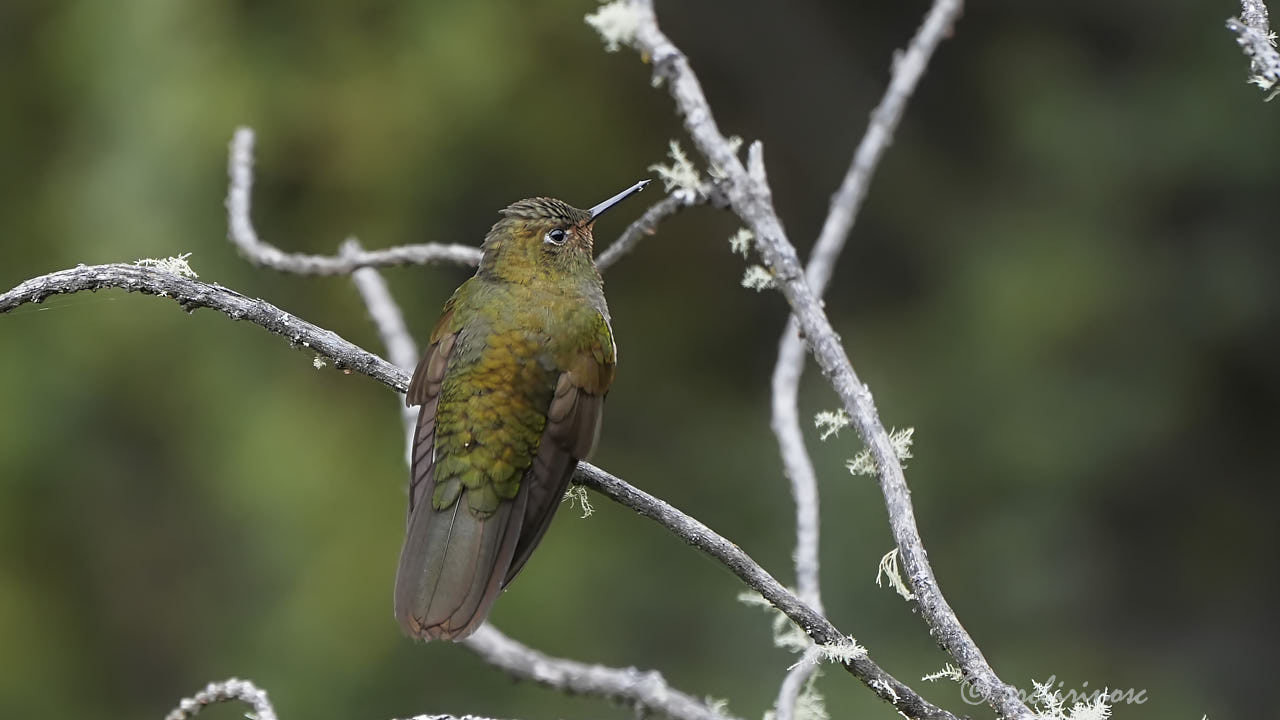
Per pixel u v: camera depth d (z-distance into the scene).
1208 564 14.40
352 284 7.06
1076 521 14.06
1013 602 13.75
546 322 5.47
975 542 13.98
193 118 13.08
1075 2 15.66
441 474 5.20
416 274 13.85
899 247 15.96
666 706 5.80
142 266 4.77
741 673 13.17
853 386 4.82
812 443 14.35
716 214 15.84
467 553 5.06
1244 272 14.52
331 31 13.61
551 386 5.37
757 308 15.94
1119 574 14.11
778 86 17.00
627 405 15.55
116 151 13.23
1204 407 14.52
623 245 5.60
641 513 4.64
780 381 5.78
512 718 12.23
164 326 13.22
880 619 13.09
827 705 12.09
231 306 4.86
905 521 4.31
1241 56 14.78
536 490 5.24
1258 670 13.92
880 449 4.54
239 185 6.30
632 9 5.61
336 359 5.01
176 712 4.73
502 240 5.76
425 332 13.67
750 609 13.41
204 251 13.12
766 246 5.24
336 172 13.54
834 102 16.89
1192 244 14.79
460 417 5.26
